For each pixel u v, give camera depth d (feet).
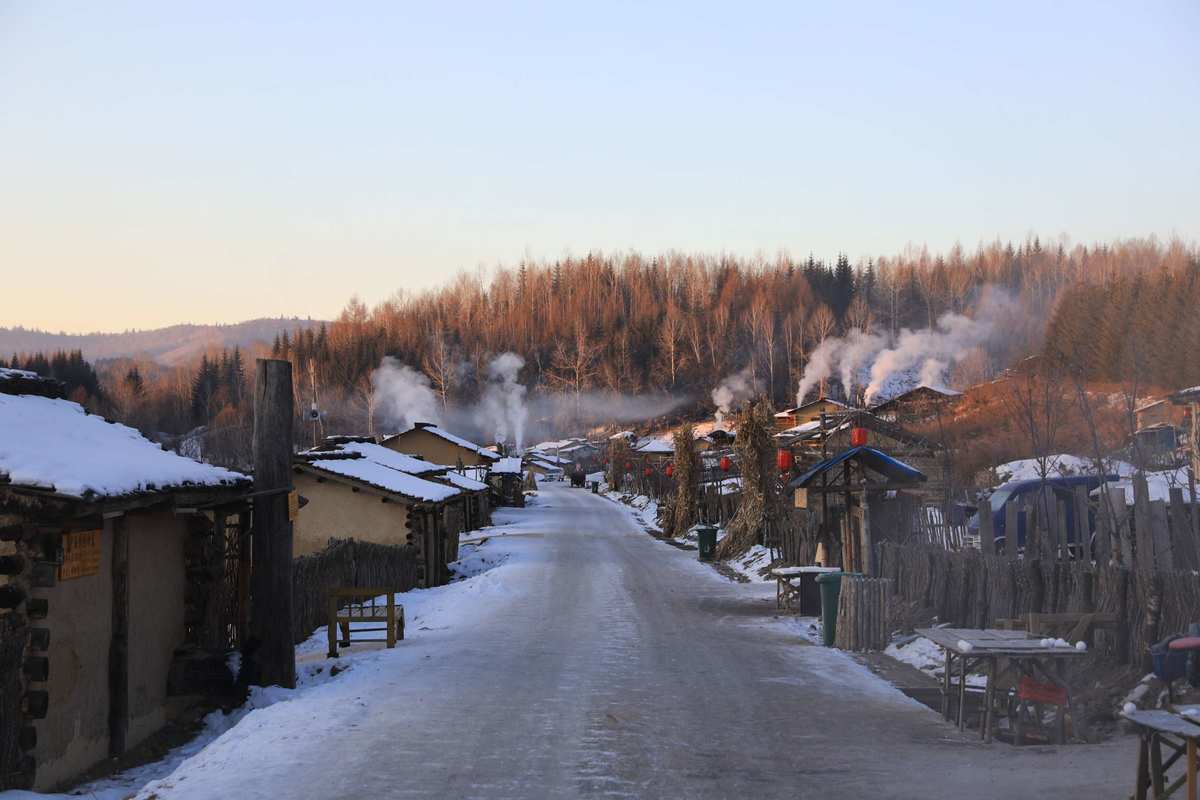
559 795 26.55
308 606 66.69
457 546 139.33
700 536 121.49
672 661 50.06
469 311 645.10
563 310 629.92
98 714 37.76
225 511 49.11
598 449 490.90
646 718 36.47
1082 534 46.78
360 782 27.81
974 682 42.70
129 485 36.52
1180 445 120.47
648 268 654.94
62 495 32.96
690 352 548.72
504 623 66.49
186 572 46.37
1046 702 33.17
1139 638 38.58
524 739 33.01
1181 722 23.18
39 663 33.40
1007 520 50.24
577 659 50.57
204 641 46.57
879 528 73.92
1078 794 26.09
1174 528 43.57
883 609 54.08
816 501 93.04
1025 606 46.11
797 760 30.45
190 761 31.27
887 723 35.91
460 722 35.63
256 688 45.29
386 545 101.86
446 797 26.37
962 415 154.71
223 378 504.43
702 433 320.09
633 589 88.33
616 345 575.79
